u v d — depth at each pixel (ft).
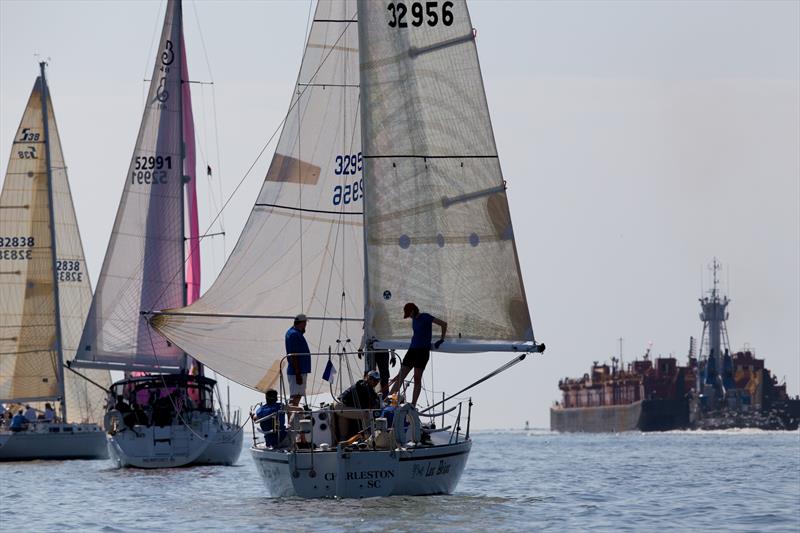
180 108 621.72
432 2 331.57
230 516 308.60
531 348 328.08
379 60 329.72
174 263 616.39
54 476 504.02
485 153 332.19
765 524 295.89
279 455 315.78
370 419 312.91
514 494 385.29
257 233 435.94
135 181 617.21
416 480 312.29
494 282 329.93
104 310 607.37
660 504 348.38
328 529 272.10
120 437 535.19
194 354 427.33
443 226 328.90
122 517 324.60
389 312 324.39
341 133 442.50
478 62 333.21
